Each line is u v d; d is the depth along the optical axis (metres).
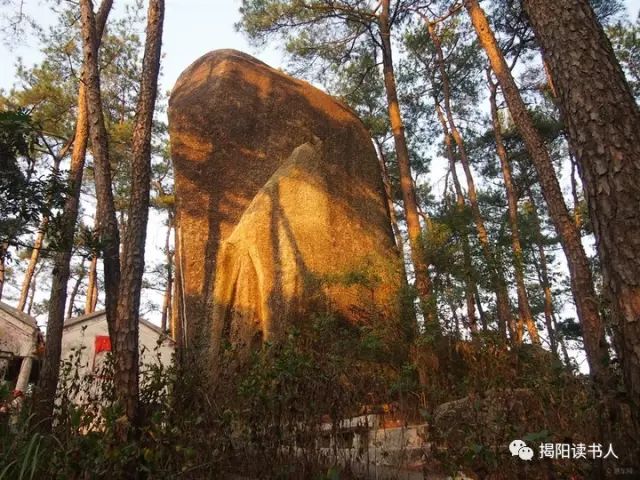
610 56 3.55
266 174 13.80
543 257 19.66
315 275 10.81
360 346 8.40
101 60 16.67
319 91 16.20
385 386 5.70
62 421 4.07
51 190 5.39
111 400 4.66
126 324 4.91
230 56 15.58
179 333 12.48
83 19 7.21
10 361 9.32
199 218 12.97
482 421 3.89
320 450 4.00
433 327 9.17
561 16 3.70
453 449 3.65
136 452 3.53
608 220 3.16
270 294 10.60
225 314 10.96
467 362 8.07
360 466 4.06
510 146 19.59
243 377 4.76
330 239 11.63
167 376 4.74
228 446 3.82
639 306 2.94
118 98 18.22
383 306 10.23
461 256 10.67
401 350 9.04
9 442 3.76
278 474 3.76
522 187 20.97
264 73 15.54
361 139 15.32
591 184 3.29
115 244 5.91
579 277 7.55
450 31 17.73
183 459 3.57
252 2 15.05
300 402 4.09
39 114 15.54
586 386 4.21
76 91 15.84
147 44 6.34
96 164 6.36
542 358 6.25
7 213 5.27
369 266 10.93
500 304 11.46
